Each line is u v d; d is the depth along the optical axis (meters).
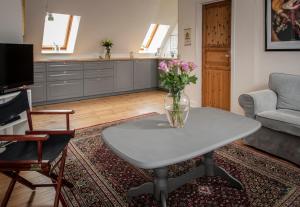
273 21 3.48
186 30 4.98
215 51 4.64
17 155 1.87
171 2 6.39
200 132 1.94
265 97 3.04
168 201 2.05
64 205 1.92
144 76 6.96
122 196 2.14
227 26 4.35
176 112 2.04
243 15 3.91
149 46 7.60
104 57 6.65
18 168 1.69
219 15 4.46
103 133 1.96
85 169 2.60
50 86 5.47
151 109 5.06
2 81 3.04
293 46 3.30
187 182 2.23
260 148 2.95
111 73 6.35
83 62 5.86
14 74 3.21
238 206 1.98
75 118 4.45
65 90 5.69
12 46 3.16
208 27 4.70
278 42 3.46
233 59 4.14
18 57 3.26
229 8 4.28
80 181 2.37
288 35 3.34
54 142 2.08
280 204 1.99
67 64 5.63
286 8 3.31
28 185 2.11
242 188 2.19
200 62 4.90
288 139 2.66
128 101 5.80
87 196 2.14
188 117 2.32
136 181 2.38
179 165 2.68
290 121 2.58
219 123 2.14
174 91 2.04
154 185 1.96
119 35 6.49
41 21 5.09
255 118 2.93
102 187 2.28
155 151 1.61
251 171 2.51
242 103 3.05
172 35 7.18
